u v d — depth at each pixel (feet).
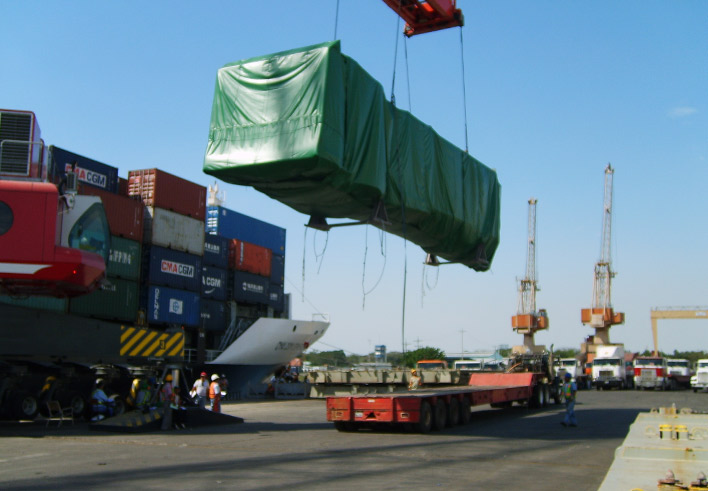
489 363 135.64
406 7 62.49
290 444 48.42
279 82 46.65
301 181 46.73
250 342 106.32
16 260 47.73
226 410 89.20
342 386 116.47
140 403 66.33
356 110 48.11
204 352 102.83
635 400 117.91
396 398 56.70
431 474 34.47
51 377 61.46
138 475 33.17
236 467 36.19
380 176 49.93
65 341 57.72
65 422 64.85
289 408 93.25
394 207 52.80
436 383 112.37
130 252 89.30
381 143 50.49
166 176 97.35
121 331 61.62
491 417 76.95
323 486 30.30
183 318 98.17
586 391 171.63
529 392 87.20
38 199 48.62
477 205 67.72
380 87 51.72
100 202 53.78
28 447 45.32
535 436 55.06
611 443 49.85
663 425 20.88
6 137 49.65
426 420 57.93
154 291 92.99
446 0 61.57
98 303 82.99
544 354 99.55
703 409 90.48
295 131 44.75
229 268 113.19
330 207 51.80
